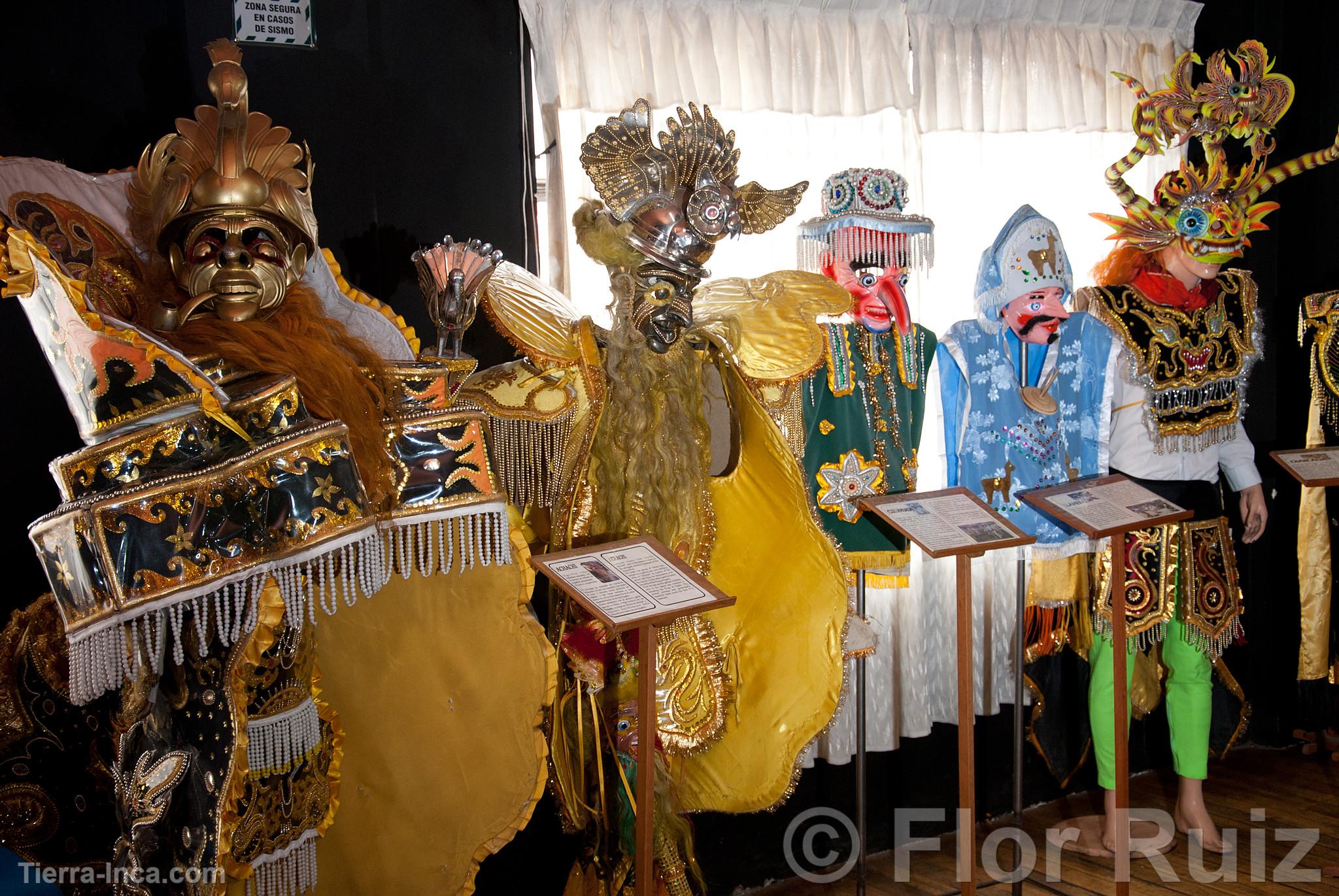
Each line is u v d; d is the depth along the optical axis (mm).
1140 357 2877
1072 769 3406
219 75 1564
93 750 1761
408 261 2355
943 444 3021
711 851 2889
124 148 2055
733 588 2291
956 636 3166
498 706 1931
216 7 2115
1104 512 2498
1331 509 3369
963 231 3139
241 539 1435
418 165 2361
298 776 1719
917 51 3039
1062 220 3328
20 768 1733
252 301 1587
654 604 1779
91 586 1363
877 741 3027
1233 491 3539
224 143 1567
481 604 1918
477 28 2426
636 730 2152
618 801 2195
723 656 2238
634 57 2629
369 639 1938
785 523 2246
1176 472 2951
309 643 1729
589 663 2100
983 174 3168
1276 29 3656
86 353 1386
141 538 1375
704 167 2092
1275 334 3752
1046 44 3270
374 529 1542
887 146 2941
